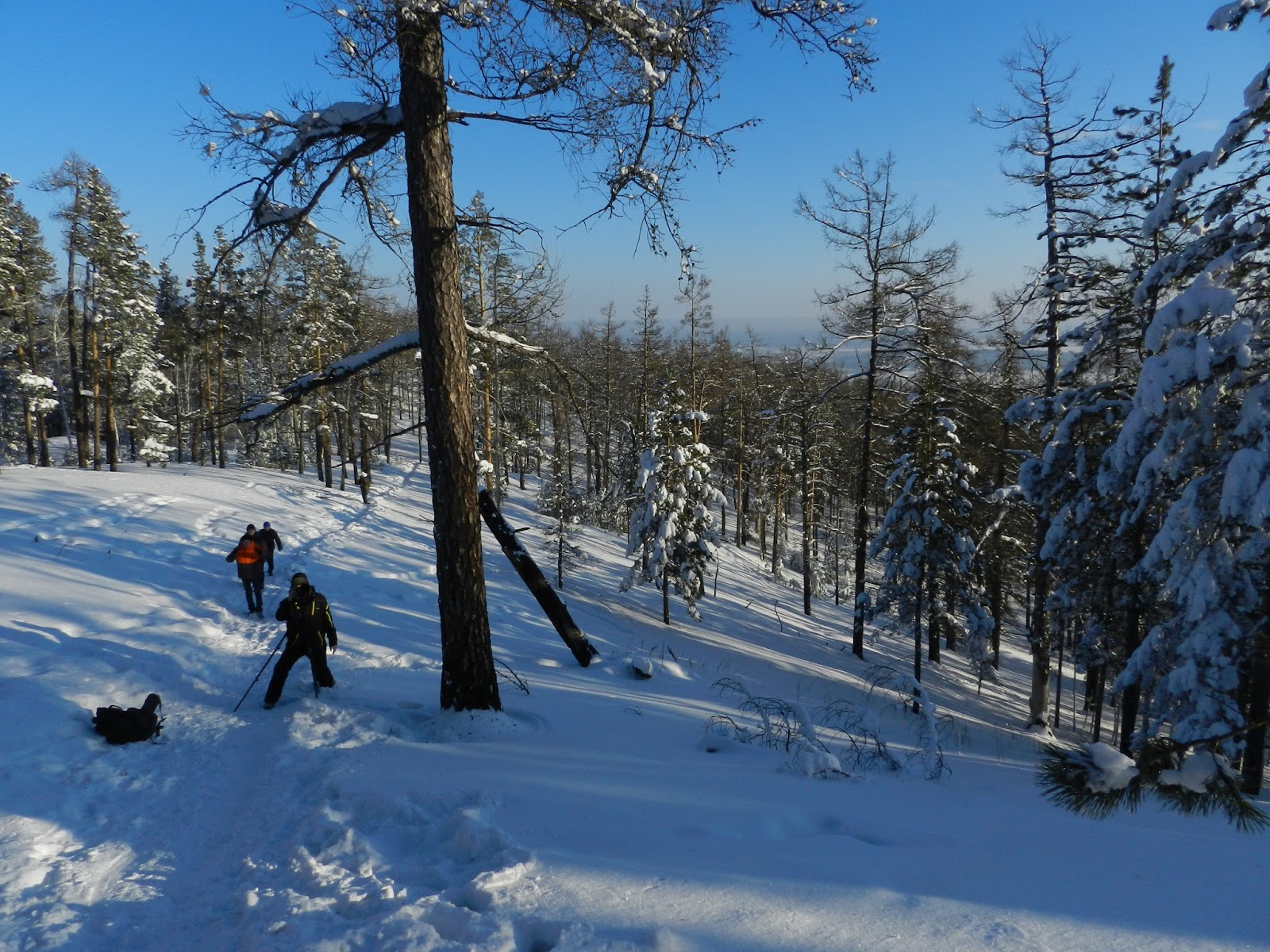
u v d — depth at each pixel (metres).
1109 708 22.30
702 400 34.28
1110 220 14.45
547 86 6.61
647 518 20.61
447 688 6.89
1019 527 22.70
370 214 7.83
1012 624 33.72
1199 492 9.46
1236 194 8.57
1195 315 8.27
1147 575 10.68
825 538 40.00
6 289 32.81
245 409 7.23
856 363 19.42
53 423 62.34
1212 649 9.49
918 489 17.75
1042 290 14.84
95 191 31.09
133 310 32.84
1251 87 7.79
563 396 10.23
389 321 17.55
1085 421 13.05
